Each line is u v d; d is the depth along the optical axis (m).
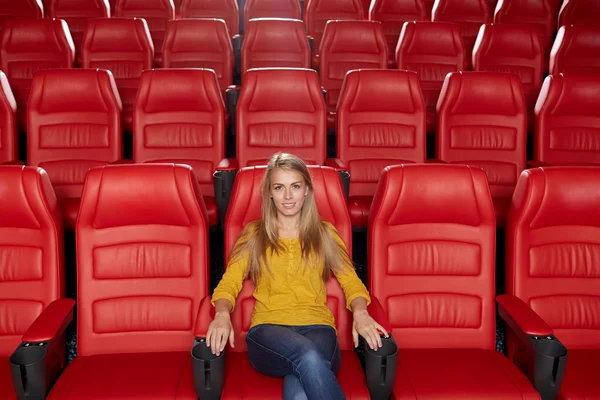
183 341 1.99
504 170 3.29
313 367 1.56
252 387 1.70
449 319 2.04
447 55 4.55
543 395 1.70
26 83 4.27
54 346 1.69
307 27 5.52
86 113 3.17
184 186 1.94
